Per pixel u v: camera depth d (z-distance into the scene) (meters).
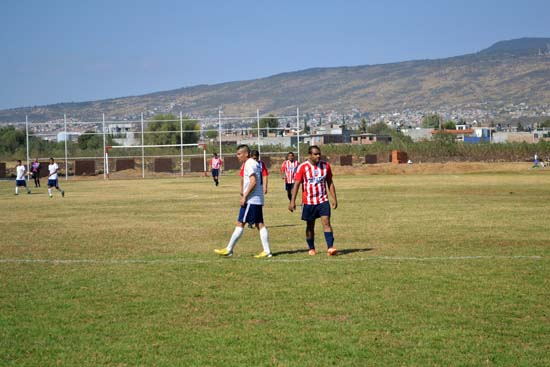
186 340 8.38
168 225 21.62
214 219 23.69
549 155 103.06
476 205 28.39
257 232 19.56
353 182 52.00
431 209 26.55
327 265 13.32
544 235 17.95
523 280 11.66
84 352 7.95
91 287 11.38
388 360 7.63
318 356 7.78
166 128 87.75
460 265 13.18
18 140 108.38
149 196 37.81
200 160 74.19
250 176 14.43
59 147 90.06
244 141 122.12
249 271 12.74
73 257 14.73
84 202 33.34
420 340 8.32
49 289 11.23
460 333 8.58
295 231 19.75
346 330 8.73
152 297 10.60
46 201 34.53
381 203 29.97
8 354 7.89
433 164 78.81
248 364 7.53
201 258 14.45
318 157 14.60
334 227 20.48
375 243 16.66
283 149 84.25
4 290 11.16
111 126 95.31
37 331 8.79
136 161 84.81
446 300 10.23
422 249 15.48
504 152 104.88
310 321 9.16
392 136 165.75
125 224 21.98
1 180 69.19
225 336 8.52
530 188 41.28
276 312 9.64
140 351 7.97
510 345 8.12
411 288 11.07
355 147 108.31
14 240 17.78
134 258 14.52
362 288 11.10
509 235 17.98
